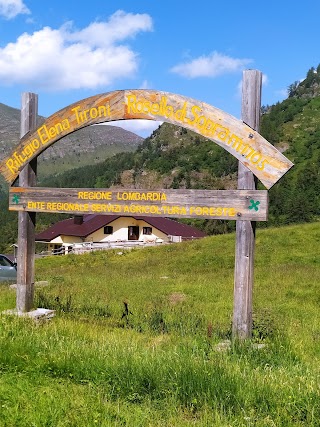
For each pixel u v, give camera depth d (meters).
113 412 5.06
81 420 4.82
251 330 8.30
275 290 16.77
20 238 10.44
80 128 9.90
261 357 7.34
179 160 153.25
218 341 8.30
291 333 9.12
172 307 13.07
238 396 5.38
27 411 5.02
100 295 15.24
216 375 5.78
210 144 160.00
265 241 32.19
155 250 37.66
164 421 4.91
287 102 185.38
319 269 22.78
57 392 5.57
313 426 4.75
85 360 6.45
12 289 15.43
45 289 15.98
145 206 9.09
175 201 8.79
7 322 8.59
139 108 9.11
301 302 14.49
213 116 8.38
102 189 9.53
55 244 70.31
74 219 71.19
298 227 34.47
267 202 7.98
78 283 19.19
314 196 100.94
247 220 8.15
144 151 190.75
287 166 7.80
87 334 8.66
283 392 5.43
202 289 17.30
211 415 5.00
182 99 8.68
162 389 5.62
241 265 8.21
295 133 156.12
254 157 8.03
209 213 8.46
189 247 35.06
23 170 10.50
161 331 9.47
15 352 6.76
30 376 6.08
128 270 28.30
